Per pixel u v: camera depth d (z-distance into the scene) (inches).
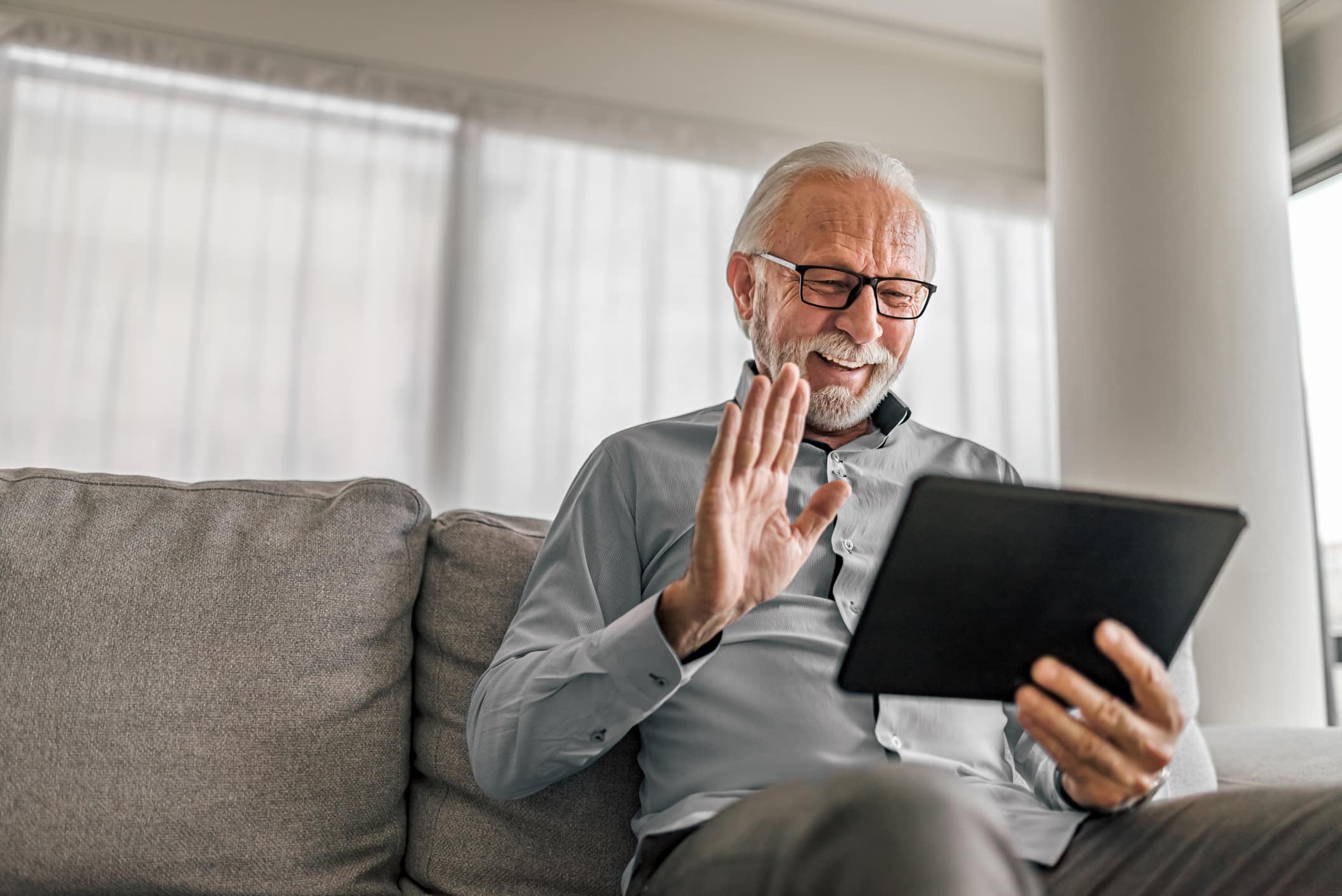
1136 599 35.3
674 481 48.8
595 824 46.4
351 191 133.4
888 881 21.3
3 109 125.3
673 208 143.2
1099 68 111.4
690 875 30.0
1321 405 132.3
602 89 144.6
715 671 43.9
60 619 44.1
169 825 42.3
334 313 130.3
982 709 46.3
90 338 123.3
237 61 132.3
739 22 150.4
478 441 131.6
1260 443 101.7
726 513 36.2
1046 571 33.7
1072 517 33.3
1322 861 33.7
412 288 133.1
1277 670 98.3
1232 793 36.8
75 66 128.2
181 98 130.3
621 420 136.1
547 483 132.6
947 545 32.5
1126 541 34.3
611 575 47.4
